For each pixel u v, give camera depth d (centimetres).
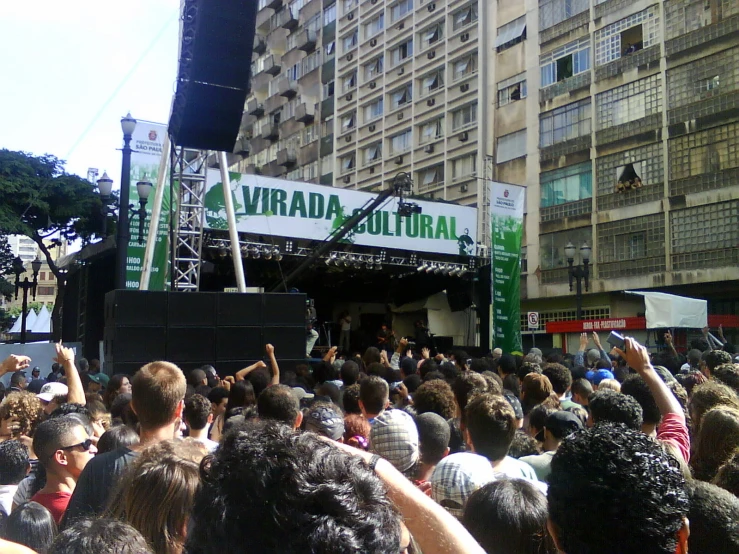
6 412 420
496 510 223
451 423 466
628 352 343
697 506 213
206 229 1628
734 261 2362
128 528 185
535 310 3138
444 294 2314
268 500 107
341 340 2427
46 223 3344
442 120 3675
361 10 4259
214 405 597
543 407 470
